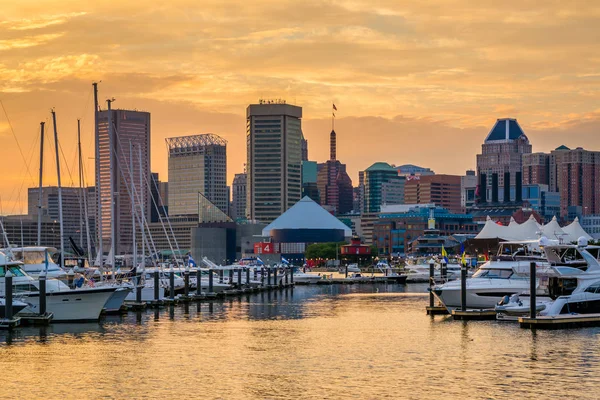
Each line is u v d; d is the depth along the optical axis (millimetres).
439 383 76000
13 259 119000
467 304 125062
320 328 115000
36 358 88875
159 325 117688
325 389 73938
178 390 73812
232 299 176500
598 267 113438
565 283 112938
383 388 74250
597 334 101500
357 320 125875
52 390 74062
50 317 114812
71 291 117125
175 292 175625
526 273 121875
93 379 78312
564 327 106625
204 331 111250
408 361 86438
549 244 124312
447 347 94562
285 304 160875
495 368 82312
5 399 71125
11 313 110062
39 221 157250
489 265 126812
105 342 100062
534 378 77812
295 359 88188
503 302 117875
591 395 71562
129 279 152375
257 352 92750
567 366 83062
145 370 82312
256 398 71188
